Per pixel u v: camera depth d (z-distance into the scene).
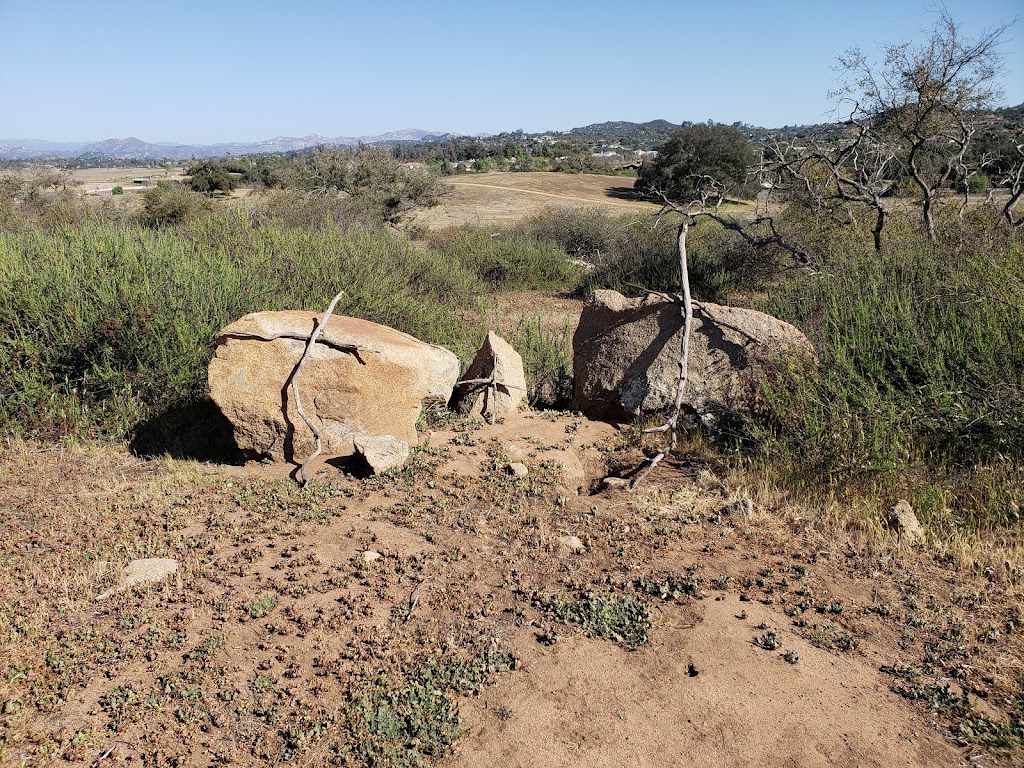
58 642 3.68
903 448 5.45
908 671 3.42
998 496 4.92
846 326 6.80
